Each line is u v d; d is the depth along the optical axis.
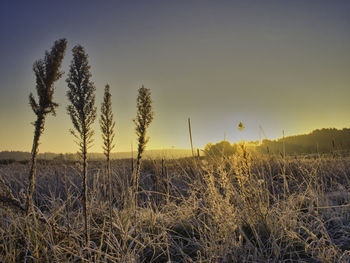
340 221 3.05
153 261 2.43
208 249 2.41
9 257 2.22
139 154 3.05
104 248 2.63
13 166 8.16
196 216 3.42
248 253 2.38
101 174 5.03
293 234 2.55
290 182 4.71
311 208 3.29
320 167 5.17
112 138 2.52
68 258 2.26
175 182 5.14
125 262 2.22
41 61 2.12
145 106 2.92
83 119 2.22
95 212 3.52
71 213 3.27
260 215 2.87
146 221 3.25
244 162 3.12
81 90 2.22
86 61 2.27
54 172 6.16
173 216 3.45
